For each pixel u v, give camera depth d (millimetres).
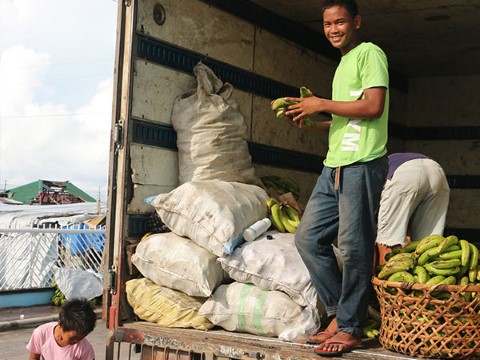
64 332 3436
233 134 4887
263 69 5871
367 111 3455
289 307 3805
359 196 3510
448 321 3326
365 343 3686
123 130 4449
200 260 4023
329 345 3475
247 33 5664
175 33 4871
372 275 3613
